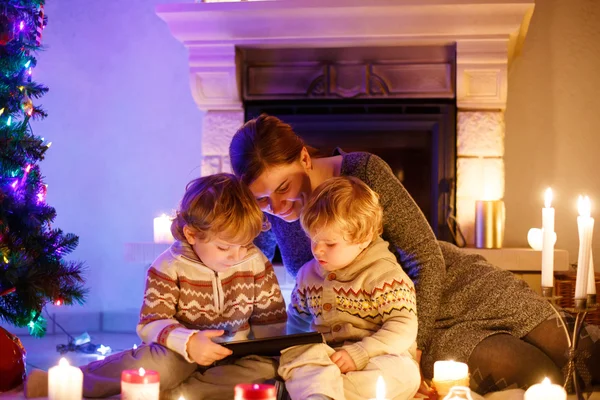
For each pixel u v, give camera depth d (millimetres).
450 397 1508
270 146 1923
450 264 2215
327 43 3520
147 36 4043
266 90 3615
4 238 2457
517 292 2105
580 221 1781
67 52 4074
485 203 3375
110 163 4066
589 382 2006
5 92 2502
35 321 2570
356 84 3564
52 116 4074
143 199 4039
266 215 2229
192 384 1843
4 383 2084
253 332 1991
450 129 3527
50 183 4070
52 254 2639
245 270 1974
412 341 1830
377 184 2053
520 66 3787
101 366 1854
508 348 1972
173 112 4023
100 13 4070
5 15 2457
